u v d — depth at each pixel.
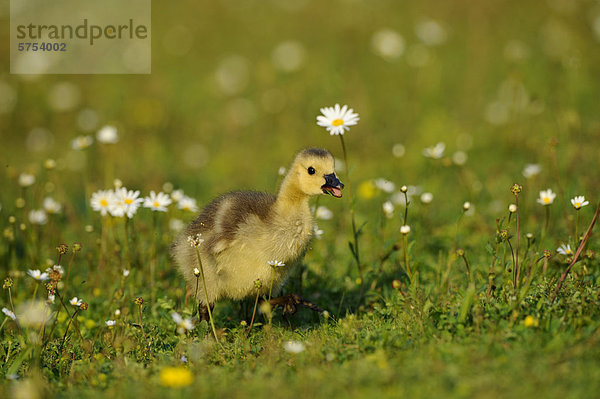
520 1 28.52
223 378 7.50
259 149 20.22
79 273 12.46
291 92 22.73
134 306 10.84
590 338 7.36
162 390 7.16
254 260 9.83
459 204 14.41
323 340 8.65
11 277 11.52
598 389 6.41
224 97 23.88
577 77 20.38
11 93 24.11
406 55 24.38
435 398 6.48
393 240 10.74
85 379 8.09
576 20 26.41
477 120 19.92
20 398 7.25
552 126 17.97
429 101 21.36
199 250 10.15
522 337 7.70
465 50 24.95
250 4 31.55
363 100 21.55
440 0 29.69
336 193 10.09
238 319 10.35
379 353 7.62
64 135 22.06
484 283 9.89
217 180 18.11
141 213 15.24
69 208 14.62
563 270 9.80
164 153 20.41
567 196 13.54
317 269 11.77
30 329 10.00
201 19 30.42
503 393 6.46
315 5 30.64
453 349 7.46
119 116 22.78
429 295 9.63
